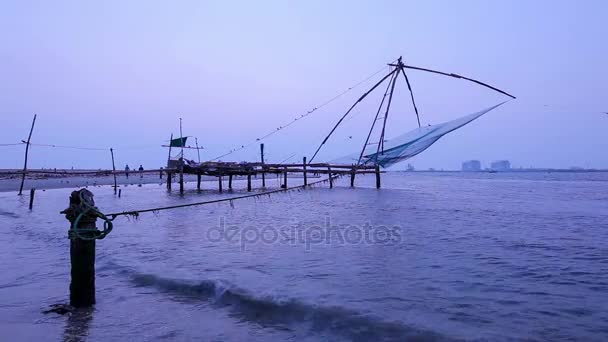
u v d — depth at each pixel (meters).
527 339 4.77
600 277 7.57
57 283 7.62
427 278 7.50
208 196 31.56
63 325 5.53
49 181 58.66
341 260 9.01
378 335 5.01
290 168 33.34
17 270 8.62
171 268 8.38
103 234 6.30
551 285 7.08
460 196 29.42
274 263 8.77
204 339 5.07
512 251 9.93
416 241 11.33
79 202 6.14
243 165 33.69
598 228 13.68
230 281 7.18
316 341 4.96
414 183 59.44
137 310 6.09
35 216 19.56
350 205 22.61
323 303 5.97
